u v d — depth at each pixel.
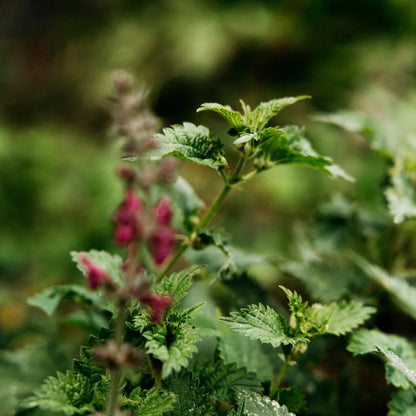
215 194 1.61
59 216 1.59
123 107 0.65
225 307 0.83
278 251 1.40
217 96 2.08
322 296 0.81
